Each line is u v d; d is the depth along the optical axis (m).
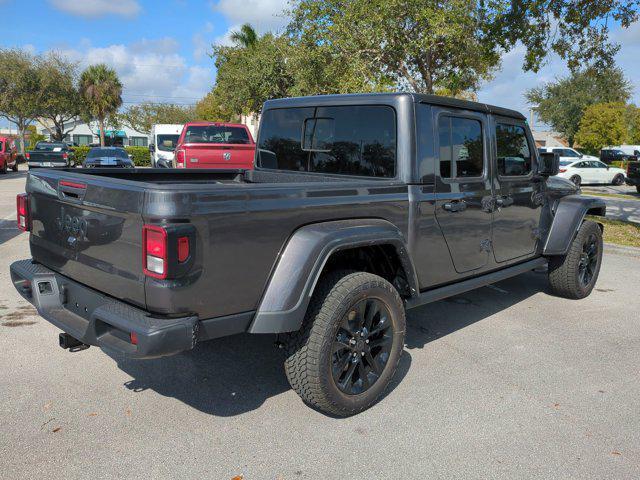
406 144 3.59
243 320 2.82
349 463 2.81
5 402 3.32
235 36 29.14
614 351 4.45
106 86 45.16
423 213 3.68
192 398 3.45
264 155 4.71
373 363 3.32
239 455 2.85
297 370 3.03
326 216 3.10
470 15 12.80
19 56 41.16
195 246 2.54
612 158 37.47
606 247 8.89
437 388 3.70
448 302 5.72
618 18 10.89
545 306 5.63
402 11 12.99
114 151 22.53
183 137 12.74
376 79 13.60
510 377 3.90
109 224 2.75
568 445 3.04
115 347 2.62
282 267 2.89
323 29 14.30
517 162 4.74
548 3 11.19
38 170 3.45
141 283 2.60
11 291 5.57
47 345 4.21
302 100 4.30
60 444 2.89
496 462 2.86
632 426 3.26
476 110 4.16
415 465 2.81
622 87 44.00
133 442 2.94
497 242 4.52
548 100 46.72
